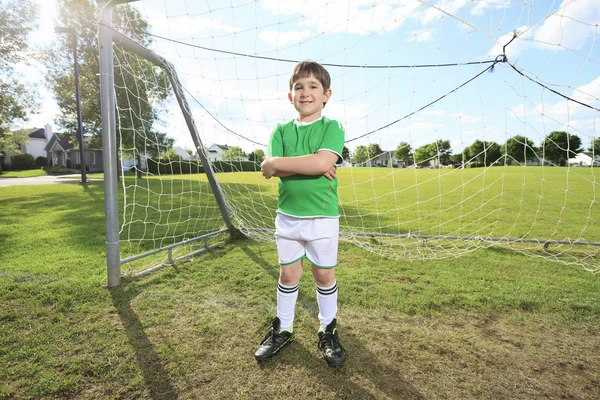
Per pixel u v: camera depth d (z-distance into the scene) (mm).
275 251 3383
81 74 17469
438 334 1771
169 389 1332
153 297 2223
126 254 3283
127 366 1474
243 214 5289
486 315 1992
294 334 1756
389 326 1853
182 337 1725
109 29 2309
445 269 2820
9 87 14750
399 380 1387
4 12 13484
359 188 10680
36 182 15414
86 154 33250
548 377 1421
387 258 3166
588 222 4922
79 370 1448
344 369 1456
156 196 8648
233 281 2527
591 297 2229
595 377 1425
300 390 1324
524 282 2506
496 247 3561
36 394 1295
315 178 1450
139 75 3580
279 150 1553
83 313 1986
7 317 1913
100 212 5887
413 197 8266
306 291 2305
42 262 2953
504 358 1556
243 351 1601
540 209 6160
